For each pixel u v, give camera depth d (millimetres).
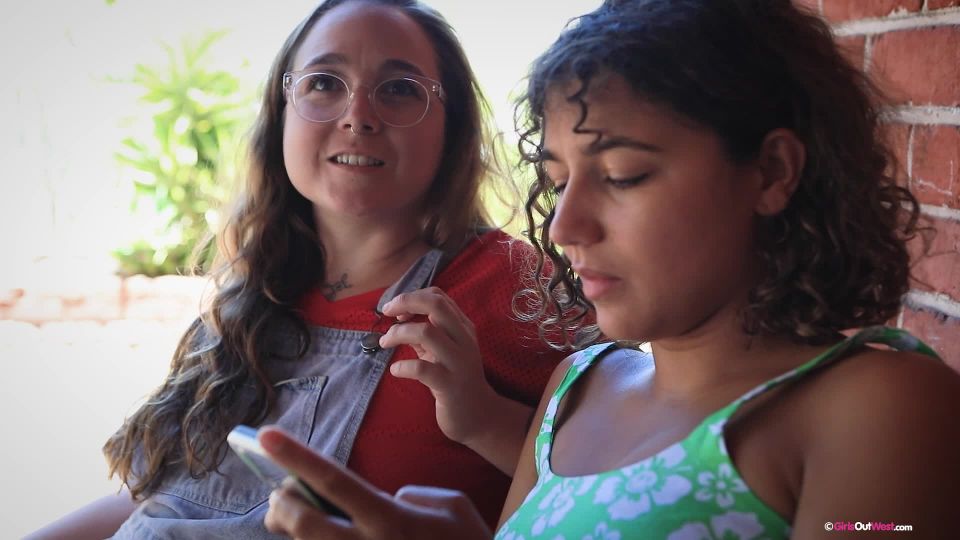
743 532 708
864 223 783
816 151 765
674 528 724
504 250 1367
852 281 772
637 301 764
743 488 715
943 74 998
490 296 1320
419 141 1305
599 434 884
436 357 1120
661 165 742
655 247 747
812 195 767
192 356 1397
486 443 1156
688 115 734
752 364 788
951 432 655
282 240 1408
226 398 1324
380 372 1274
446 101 1399
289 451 718
